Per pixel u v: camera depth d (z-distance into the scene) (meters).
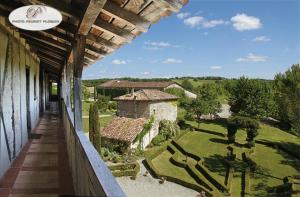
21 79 8.95
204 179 25.78
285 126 52.22
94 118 20.81
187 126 47.94
